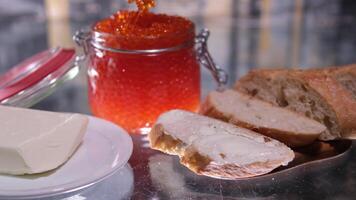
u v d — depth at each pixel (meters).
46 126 0.44
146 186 0.43
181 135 0.46
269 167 0.44
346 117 0.49
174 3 1.07
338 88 0.50
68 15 1.04
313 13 1.11
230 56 0.87
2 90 0.50
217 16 1.07
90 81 0.52
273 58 0.86
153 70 0.49
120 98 0.50
